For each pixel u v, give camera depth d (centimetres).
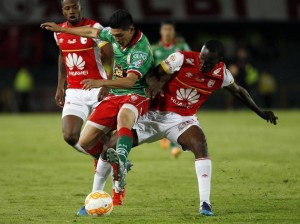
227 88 2439
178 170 3653
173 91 2411
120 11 2356
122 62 2444
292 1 10006
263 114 2527
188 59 2356
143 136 2455
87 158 4288
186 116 2441
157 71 2378
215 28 11006
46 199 2722
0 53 9912
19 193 2884
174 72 2383
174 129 2419
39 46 10031
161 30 4347
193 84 2388
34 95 9775
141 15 9775
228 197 2741
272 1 10000
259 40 11150
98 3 9550
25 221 2214
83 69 2834
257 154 4366
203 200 2317
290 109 10325
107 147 2403
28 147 4925
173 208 2483
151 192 2903
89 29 2516
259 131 6109
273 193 2842
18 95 9775
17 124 7150
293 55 11250
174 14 9875
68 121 2778
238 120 7550
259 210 2423
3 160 4169
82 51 2805
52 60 10825
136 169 3694
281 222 2188
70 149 4797
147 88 2378
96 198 2292
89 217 2283
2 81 10888
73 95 2842
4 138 5597
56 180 3306
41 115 9006
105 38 2488
